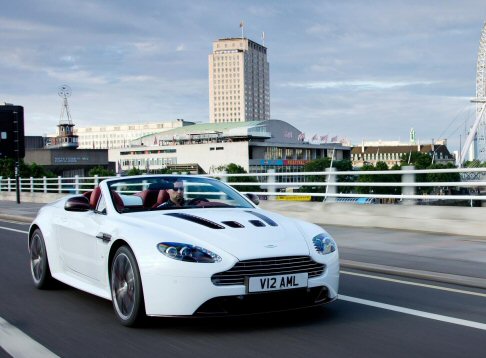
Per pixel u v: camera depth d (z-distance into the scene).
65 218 6.23
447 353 4.13
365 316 5.21
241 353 4.14
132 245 4.75
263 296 4.53
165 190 5.95
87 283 5.78
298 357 4.05
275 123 192.00
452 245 9.64
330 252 4.92
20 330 4.93
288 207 14.91
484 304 5.72
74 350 4.32
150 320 4.84
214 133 171.62
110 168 169.75
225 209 5.59
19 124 28.44
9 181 34.81
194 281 4.41
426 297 6.05
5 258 9.34
